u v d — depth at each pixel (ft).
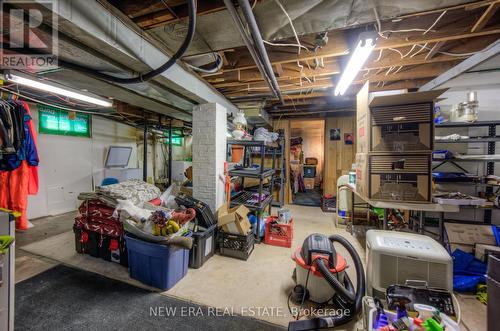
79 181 14.75
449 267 4.28
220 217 8.41
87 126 15.31
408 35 5.96
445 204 6.07
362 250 9.24
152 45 6.02
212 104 9.56
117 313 5.26
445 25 5.69
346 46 6.53
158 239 6.03
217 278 6.88
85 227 7.91
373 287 4.79
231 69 8.04
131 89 8.25
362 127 7.15
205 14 4.92
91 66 6.04
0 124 7.35
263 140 9.83
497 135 8.71
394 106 6.39
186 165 21.67
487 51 6.43
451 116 8.91
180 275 6.76
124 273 6.98
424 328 3.28
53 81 7.61
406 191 6.31
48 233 10.28
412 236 5.24
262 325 5.00
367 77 9.07
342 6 4.58
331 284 5.09
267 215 11.71
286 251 8.94
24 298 5.72
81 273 6.94
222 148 10.11
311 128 26.48
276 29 5.37
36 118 12.46
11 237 3.56
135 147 19.79
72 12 4.00
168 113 13.25
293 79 9.62
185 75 7.76
